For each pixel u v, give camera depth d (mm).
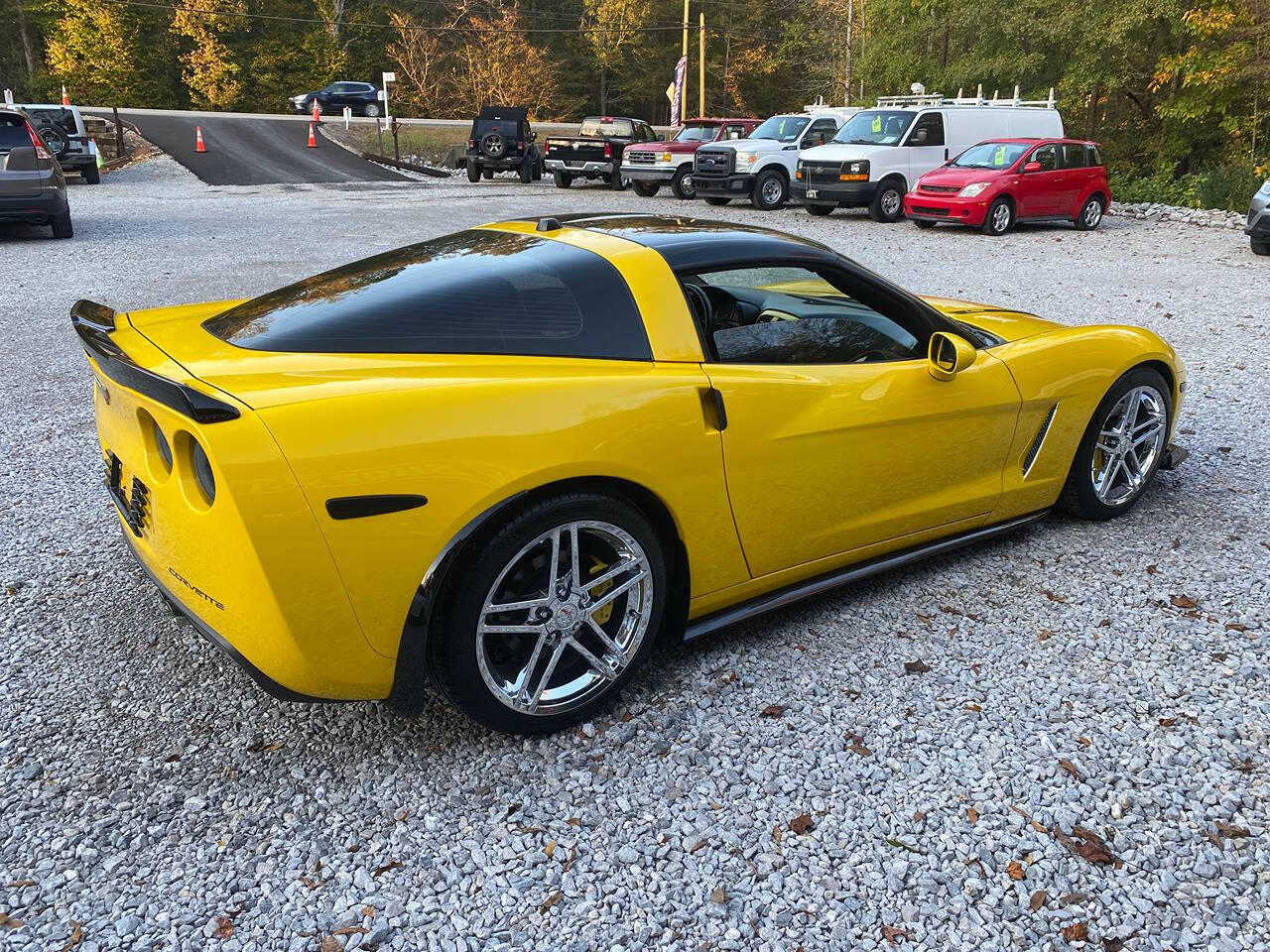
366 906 2123
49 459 5113
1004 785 2529
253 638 2252
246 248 12562
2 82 51844
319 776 2562
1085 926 2082
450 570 2387
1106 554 3896
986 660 3123
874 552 3436
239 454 2100
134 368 2260
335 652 2289
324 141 34312
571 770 2588
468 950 2016
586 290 2732
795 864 2262
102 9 51656
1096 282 10906
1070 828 2377
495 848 2305
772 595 3213
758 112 68812
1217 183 19469
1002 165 15852
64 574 3764
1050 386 3729
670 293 2799
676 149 21219
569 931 2064
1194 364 7129
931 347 3291
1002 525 3873
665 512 2746
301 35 59062
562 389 2484
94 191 20734
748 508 2938
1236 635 3275
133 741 2717
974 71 25172
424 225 15234
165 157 27766
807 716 2824
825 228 16203
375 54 61344
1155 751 2668
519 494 2393
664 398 2654
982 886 2197
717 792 2504
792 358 3064
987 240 14898
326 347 2473
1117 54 23516
